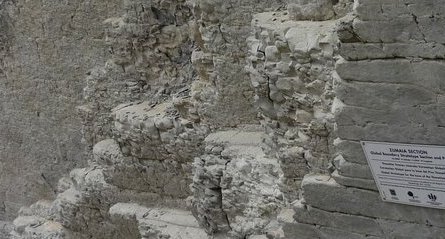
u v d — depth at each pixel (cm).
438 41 483
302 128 648
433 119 503
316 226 596
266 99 691
